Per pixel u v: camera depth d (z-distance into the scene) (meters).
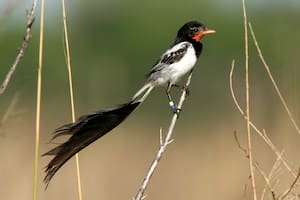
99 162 15.93
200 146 20.39
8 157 11.50
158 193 15.48
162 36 41.59
